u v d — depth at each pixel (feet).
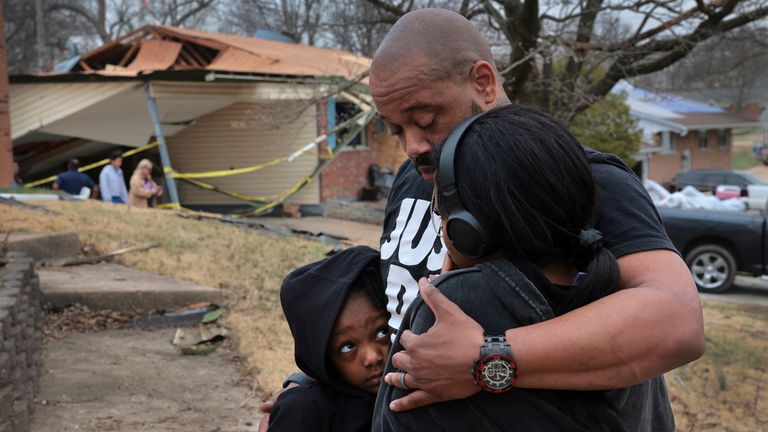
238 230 35.42
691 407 18.45
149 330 20.36
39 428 13.25
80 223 29.99
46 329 19.22
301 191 63.21
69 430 13.34
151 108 51.13
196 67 59.41
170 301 21.71
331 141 62.18
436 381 4.38
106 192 46.11
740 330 28.07
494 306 4.46
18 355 14.17
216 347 19.21
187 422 14.23
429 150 5.68
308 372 6.63
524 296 4.41
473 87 5.61
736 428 16.90
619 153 80.59
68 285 21.54
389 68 5.54
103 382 16.03
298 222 58.03
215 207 65.16
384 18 42.09
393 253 6.40
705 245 40.75
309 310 6.26
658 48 34.76
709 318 30.50
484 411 4.37
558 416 4.33
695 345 4.27
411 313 4.88
